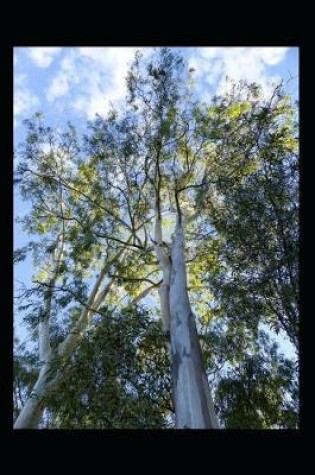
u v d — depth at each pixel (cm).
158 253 805
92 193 994
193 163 955
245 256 723
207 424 495
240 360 767
